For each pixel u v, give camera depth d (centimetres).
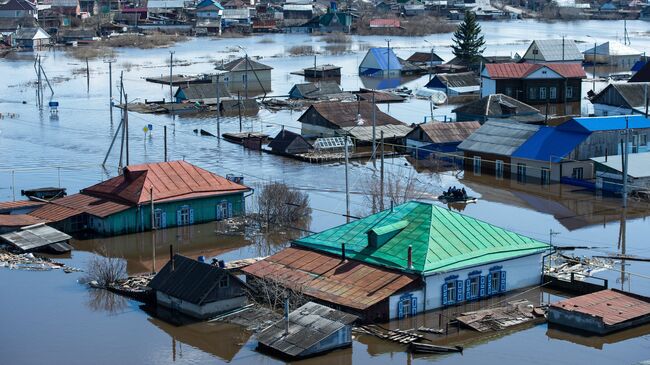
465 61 16938
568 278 5659
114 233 6756
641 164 8181
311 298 5209
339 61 18650
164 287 5400
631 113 11056
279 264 5625
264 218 7062
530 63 14288
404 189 7788
